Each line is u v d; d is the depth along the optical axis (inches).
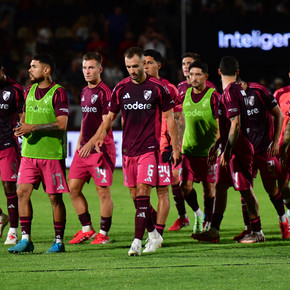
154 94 906.1
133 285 713.6
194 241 1038.4
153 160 906.7
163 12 2824.8
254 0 2502.5
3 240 1049.5
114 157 1051.9
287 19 2271.2
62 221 933.8
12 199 1016.2
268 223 1225.4
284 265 815.7
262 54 2281.0
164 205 956.0
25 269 800.9
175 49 2711.6
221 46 2276.1
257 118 1034.1
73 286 711.7
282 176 1097.4
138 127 912.9
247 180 978.7
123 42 2613.2
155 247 935.7
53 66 929.5
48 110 923.4
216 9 2492.6
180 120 1069.8
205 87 1111.6
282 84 2230.6
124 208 1425.9
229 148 948.6
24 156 933.8
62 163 929.5
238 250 937.5
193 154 1115.9
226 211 1390.3
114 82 2452.0
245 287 704.4
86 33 2753.4
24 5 2901.1
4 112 1010.1
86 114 1045.2
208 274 764.6
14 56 2677.2
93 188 1793.8
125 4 2910.9
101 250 950.4
